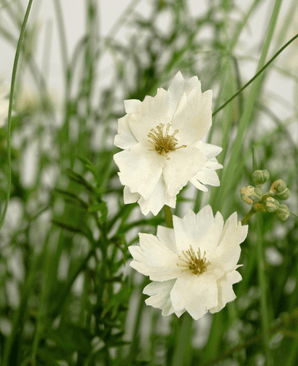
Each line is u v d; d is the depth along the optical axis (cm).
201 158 53
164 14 83
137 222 57
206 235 54
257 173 55
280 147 83
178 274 53
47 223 65
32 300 64
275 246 76
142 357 68
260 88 67
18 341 60
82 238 65
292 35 79
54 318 59
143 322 71
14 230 66
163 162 53
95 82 71
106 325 57
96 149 72
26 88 74
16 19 65
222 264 53
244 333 72
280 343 66
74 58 67
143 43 77
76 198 56
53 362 58
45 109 70
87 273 58
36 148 76
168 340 66
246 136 67
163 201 53
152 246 54
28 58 66
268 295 70
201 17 71
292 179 75
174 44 72
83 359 58
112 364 59
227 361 68
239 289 64
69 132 68
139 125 53
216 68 64
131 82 77
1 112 62
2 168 64
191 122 54
